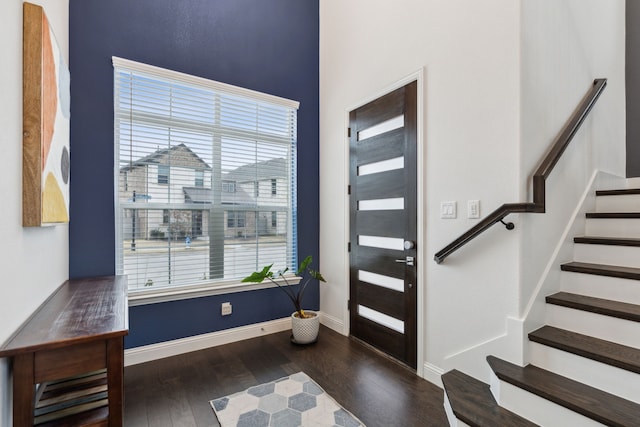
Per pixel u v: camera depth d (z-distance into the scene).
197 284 2.76
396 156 2.55
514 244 1.72
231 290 2.91
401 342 2.49
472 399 1.67
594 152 2.41
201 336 2.76
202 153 2.79
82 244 2.28
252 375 2.31
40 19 1.32
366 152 2.87
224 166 2.91
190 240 2.73
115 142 2.42
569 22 2.13
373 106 2.79
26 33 1.29
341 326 3.15
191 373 2.33
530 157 1.76
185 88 2.71
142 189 2.52
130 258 2.48
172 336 2.64
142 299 2.47
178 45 2.68
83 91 2.29
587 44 2.35
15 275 1.18
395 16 2.54
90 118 2.31
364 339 2.89
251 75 3.06
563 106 2.05
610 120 2.68
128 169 2.46
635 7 3.02
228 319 2.92
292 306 3.32
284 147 3.30
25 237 1.29
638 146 2.97
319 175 3.52
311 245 3.46
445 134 2.13
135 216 2.49
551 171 1.74
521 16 1.72
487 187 1.88
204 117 2.80
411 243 2.38
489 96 1.87
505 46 1.78
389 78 2.60
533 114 1.79
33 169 1.28
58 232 1.88
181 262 2.69
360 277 2.95
